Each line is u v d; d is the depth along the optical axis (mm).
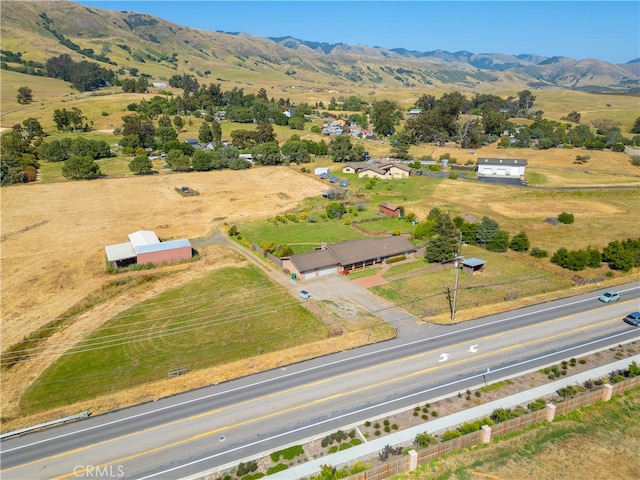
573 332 45625
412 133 161125
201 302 53094
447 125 160125
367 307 51469
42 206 88875
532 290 55188
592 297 53250
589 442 31344
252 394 36750
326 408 34875
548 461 29641
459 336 45000
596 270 60688
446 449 30000
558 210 87562
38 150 126625
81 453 30953
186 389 37500
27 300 53594
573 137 148500
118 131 159000
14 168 103688
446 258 63625
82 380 39031
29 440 32281
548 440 31500
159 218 83750
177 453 30719
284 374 39312
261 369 40031
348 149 134250
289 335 45688
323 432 32312
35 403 36188
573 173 117062
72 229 77062
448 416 33531
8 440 32344
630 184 104875
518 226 78500
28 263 63531
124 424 33656
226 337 45531
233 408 35125
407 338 44781
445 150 147125
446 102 185750
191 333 46406
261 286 57094
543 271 60875
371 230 78125
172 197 97000
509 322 47625
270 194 100250
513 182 108500
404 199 95562
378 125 175625
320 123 194375
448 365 40250
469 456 30078
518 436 31875
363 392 36719
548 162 130250
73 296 54469
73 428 33375
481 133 162250
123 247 65688
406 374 39000
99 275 59969
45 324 48312
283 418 33875
